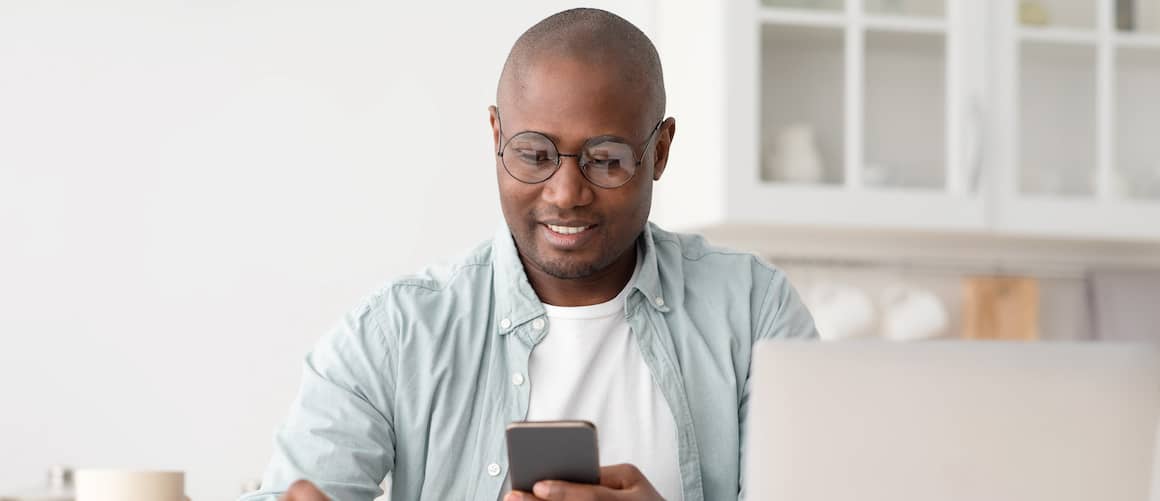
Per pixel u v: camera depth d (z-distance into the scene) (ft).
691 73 10.75
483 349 5.34
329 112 10.84
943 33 10.60
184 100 10.67
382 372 5.24
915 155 10.52
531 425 4.24
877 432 3.92
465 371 5.30
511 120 5.04
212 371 10.62
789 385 3.92
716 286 5.60
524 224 5.07
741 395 5.48
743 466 5.33
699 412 5.37
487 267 5.52
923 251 11.69
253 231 10.71
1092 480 3.98
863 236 11.47
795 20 10.28
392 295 5.36
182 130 10.66
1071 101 10.87
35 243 10.47
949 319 11.76
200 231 10.65
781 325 5.57
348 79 10.87
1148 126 11.09
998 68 10.65
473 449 5.23
